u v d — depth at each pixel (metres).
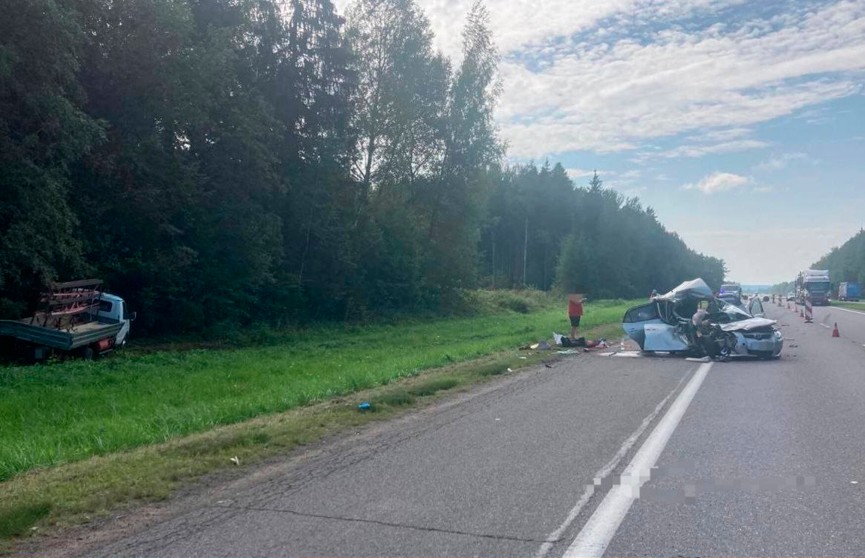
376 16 41.12
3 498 6.84
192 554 5.37
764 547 5.36
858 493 6.75
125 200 25.66
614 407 11.72
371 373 15.94
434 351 22.06
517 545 5.43
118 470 7.76
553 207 96.69
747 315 20.34
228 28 29.09
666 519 6.00
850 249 163.00
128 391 14.73
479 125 45.88
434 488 7.00
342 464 8.06
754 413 11.05
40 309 20.02
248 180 29.75
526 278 95.50
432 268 45.94
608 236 98.62
